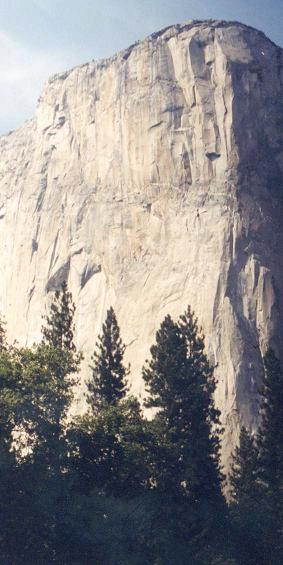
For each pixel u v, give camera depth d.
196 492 53.03
